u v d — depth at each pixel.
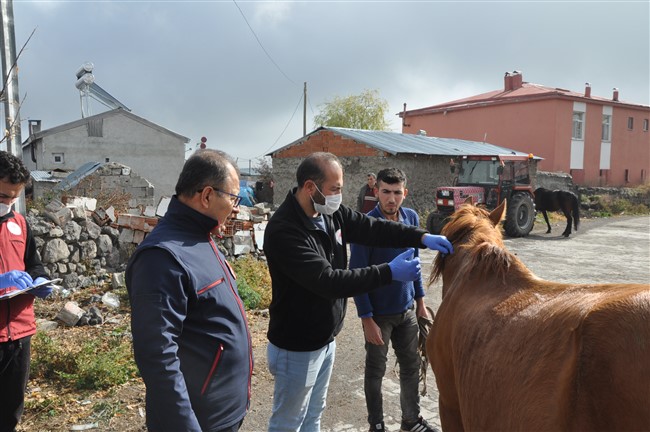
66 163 25.97
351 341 5.43
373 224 2.74
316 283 2.25
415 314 3.33
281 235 2.34
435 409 3.93
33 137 25.41
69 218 6.56
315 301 2.45
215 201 1.90
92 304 5.89
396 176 3.19
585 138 26.11
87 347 4.38
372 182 9.95
